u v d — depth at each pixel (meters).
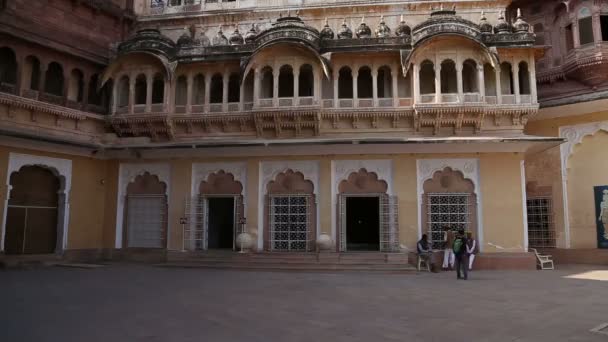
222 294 8.24
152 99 16.77
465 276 10.74
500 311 6.75
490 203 13.97
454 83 15.41
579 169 15.87
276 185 14.95
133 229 15.69
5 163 13.54
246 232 14.69
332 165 14.66
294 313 6.54
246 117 15.11
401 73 15.16
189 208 15.10
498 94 14.32
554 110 16.41
